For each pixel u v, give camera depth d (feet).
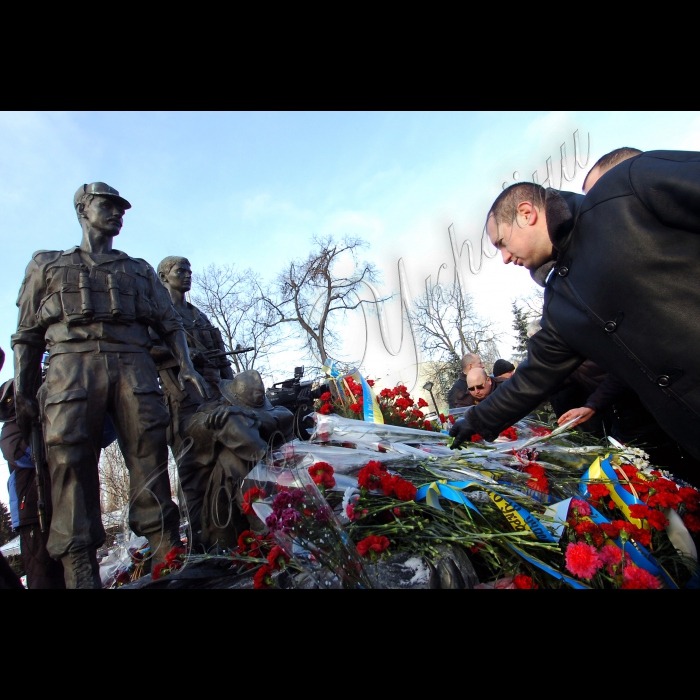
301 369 20.88
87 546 9.74
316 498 5.66
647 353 5.55
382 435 9.13
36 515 12.69
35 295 11.28
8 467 13.28
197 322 18.63
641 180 5.41
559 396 11.85
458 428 7.81
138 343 11.76
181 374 12.66
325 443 8.59
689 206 4.96
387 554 5.77
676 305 5.29
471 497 6.87
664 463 9.86
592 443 9.80
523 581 5.58
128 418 11.07
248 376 10.54
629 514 6.95
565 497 7.68
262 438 9.87
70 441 10.02
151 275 12.89
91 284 11.28
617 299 5.67
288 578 5.74
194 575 7.43
